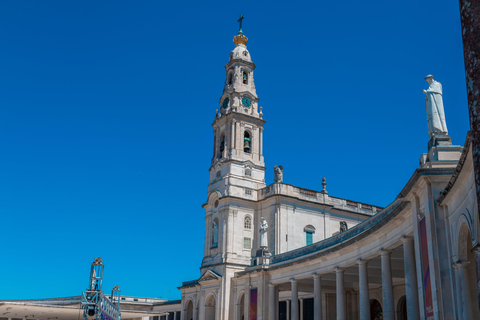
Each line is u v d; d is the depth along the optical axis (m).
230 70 76.19
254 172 70.56
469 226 18.17
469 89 6.30
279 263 52.41
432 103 24.23
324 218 68.62
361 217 72.88
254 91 75.19
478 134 6.07
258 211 68.25
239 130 71.56
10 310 59.81
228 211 66.50
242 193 68.31
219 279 63.31
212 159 74.00
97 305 40.84
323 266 43.66
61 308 59.25
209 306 65.75
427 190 22.39
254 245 66.81
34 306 57.44
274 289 53.16
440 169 22.06
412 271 28.20
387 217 30.38
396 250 35.81
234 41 77.94
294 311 47.91
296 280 49.03
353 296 56.34
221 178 69.44
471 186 17.69
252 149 71.88
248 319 55.59
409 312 27.72
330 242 44.19
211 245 68.81
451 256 21.14
